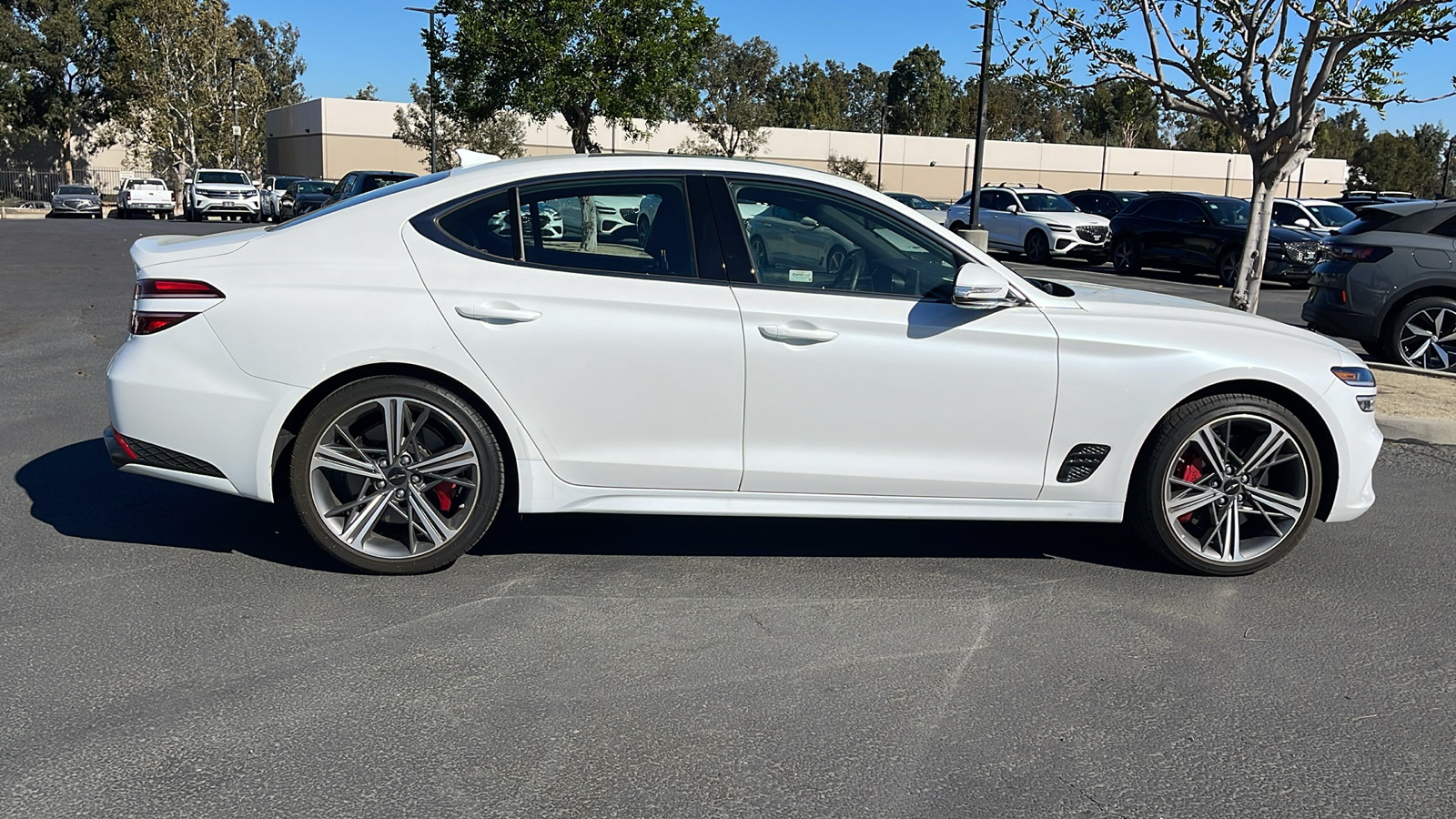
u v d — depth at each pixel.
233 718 3.29
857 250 4.44
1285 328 4.80
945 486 4.48
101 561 4.55
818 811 2.87
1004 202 27.62
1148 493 4.60
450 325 4.22
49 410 7.24
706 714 3.38
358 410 4.29
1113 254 23.50
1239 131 8.76
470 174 4.41
